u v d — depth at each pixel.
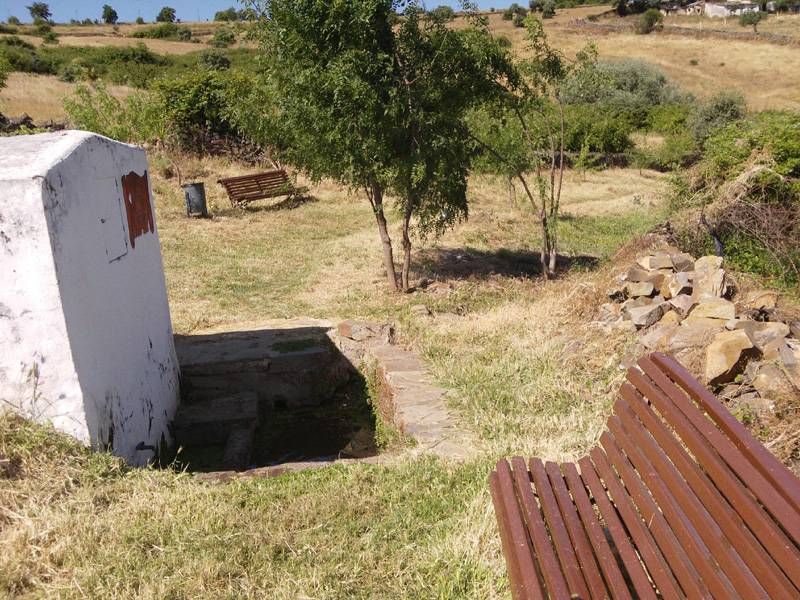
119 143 5.59
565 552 2.53
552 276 12.27
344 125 9.55
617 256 9.03
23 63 37.88
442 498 3.96
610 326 6.69
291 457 6.26
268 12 9.88
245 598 3.03
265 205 18.61
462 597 3.05
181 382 7.23
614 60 52.16
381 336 8.01
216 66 40.41
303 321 8.76
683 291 6.75
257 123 11.47
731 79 54.25
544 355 6.57
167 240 14.05
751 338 5.20
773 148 8.96
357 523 3.69
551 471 3.21
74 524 3.56
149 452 5.42
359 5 9.27
